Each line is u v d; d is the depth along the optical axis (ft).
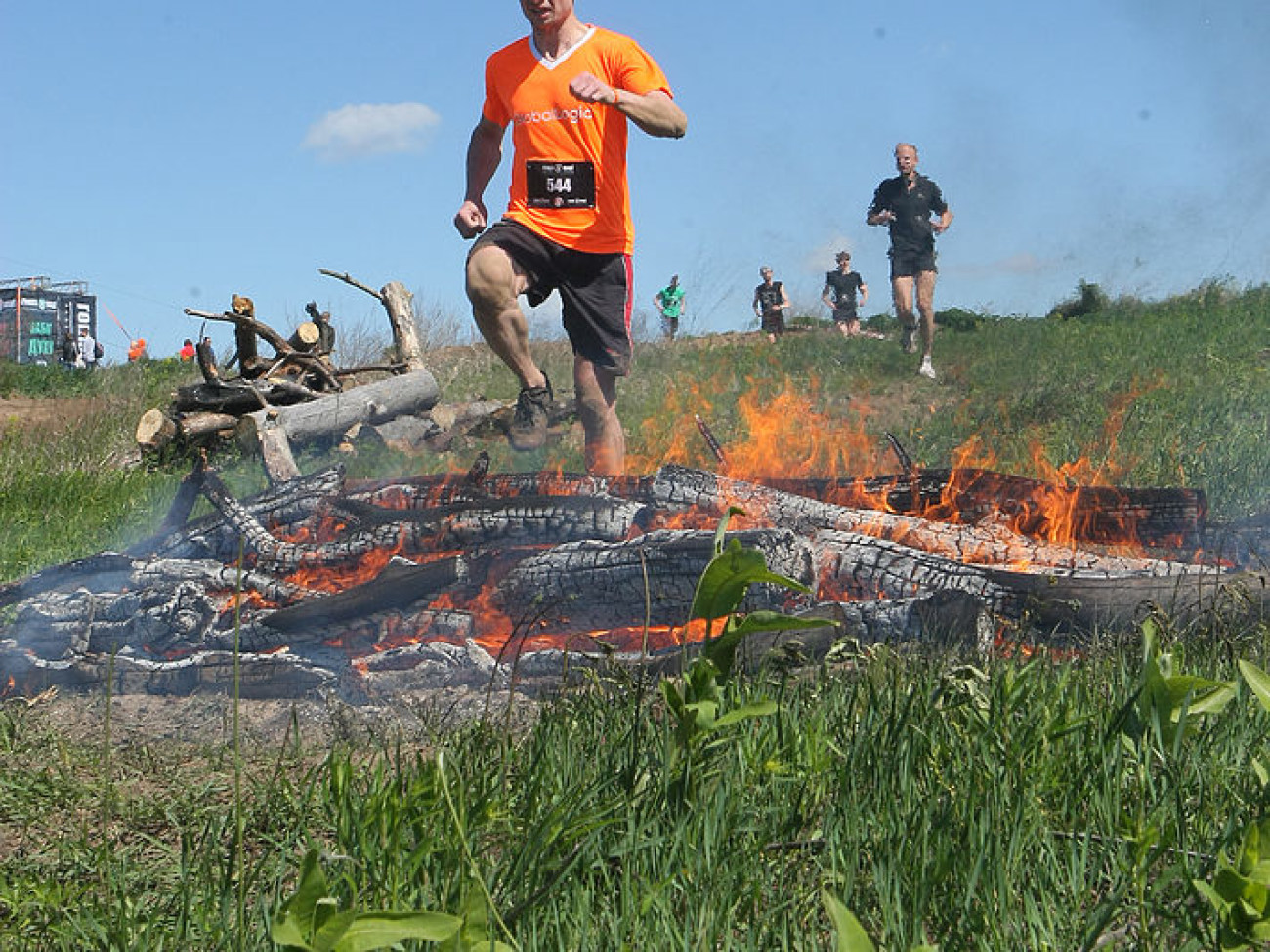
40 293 172.14
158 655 15.70
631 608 14.69
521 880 7.05
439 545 16.44
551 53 21.06
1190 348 49.65
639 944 6.69
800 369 53.42
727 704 9.84
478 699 13.07
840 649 10.98
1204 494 17.84
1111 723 8.91
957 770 8.81
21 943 7.43
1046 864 7.57
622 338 21.75
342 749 11.16
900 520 16.88
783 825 8.13
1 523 28.99
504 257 20.95
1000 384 46.60
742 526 17.07
